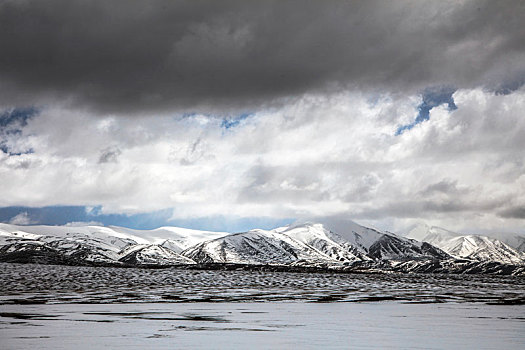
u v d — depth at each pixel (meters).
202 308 72.31
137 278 155.38
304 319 58.88
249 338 43.25
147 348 37.84
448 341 42.53
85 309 69.06
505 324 54.62
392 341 42.28
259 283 147.25
